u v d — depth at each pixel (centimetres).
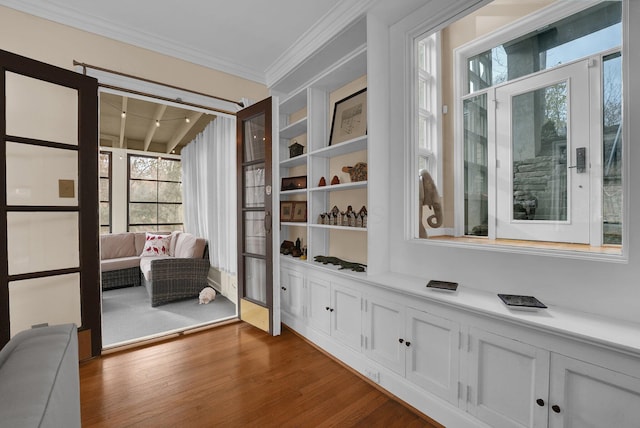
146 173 620
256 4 227
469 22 198
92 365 226
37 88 213
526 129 174
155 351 250
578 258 138
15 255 206
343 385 202
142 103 434
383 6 206
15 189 205
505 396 138
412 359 178
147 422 165
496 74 188
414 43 215
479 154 195
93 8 232
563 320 127
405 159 216
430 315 168
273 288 278
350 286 223
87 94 231
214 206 451
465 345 152
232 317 327
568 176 156
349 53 264
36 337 84
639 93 122
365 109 254
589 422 114
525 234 173
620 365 107
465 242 187
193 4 228
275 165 277
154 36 267
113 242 507
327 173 296
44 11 226
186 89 292
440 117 211
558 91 162
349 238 278
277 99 279
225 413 173
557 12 162
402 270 219
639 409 104
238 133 318
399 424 165
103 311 359
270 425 164
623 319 126
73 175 228
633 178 124
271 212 277
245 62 316
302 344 263
